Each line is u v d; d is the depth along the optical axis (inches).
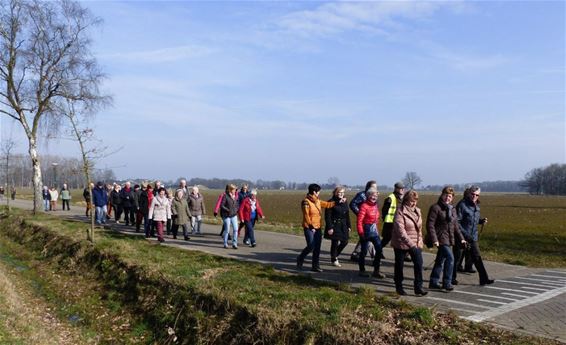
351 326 274.2
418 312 282.8
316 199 429.4
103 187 870.4
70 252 596.7
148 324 371.6
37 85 1042.7
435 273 359.6
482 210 2046.0
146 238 666.8
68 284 498.3
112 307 415.2
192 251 536.7
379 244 402.9
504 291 359.3
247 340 301.6
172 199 665.0
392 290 357.7
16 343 310.7
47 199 1333.7
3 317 359.3
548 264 513.7
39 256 651.5
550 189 5408.5
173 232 666.2
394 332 264.8
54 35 1027.3
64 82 1030.4
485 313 297.0
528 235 900.6
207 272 415.2
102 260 517.0
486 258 539.5
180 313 356.5
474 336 256.7
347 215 442.6
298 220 1284.4
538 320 283.3
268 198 3344.0
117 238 641.0
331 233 433.1
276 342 289.0
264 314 307.3
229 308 332.8
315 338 277.3
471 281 398.3
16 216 993.5
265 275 404.8
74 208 1400.1
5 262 635.5
